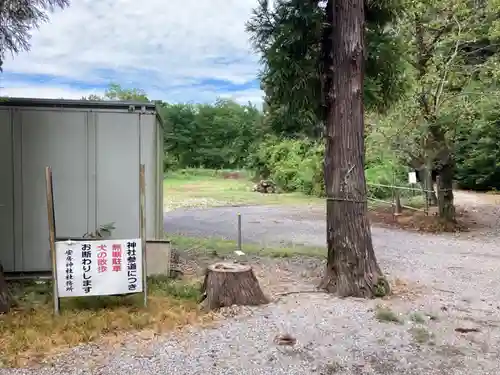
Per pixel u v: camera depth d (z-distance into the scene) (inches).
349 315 202.7
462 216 596.4
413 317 201.0
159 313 197.0
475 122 580.4
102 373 145.9
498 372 150.3
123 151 274.5
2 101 263.4
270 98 270.7
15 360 152.4
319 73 256.1
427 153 518.6
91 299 210.8
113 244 198.7
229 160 1957.4
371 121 530.6
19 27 243.8
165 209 712.4
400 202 655.1
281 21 252.2
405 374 148.5
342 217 237.3
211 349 165.0
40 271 269.7
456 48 490.0
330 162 243.0
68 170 271.1
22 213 268.4
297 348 167.0
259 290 219.1
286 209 719.1
